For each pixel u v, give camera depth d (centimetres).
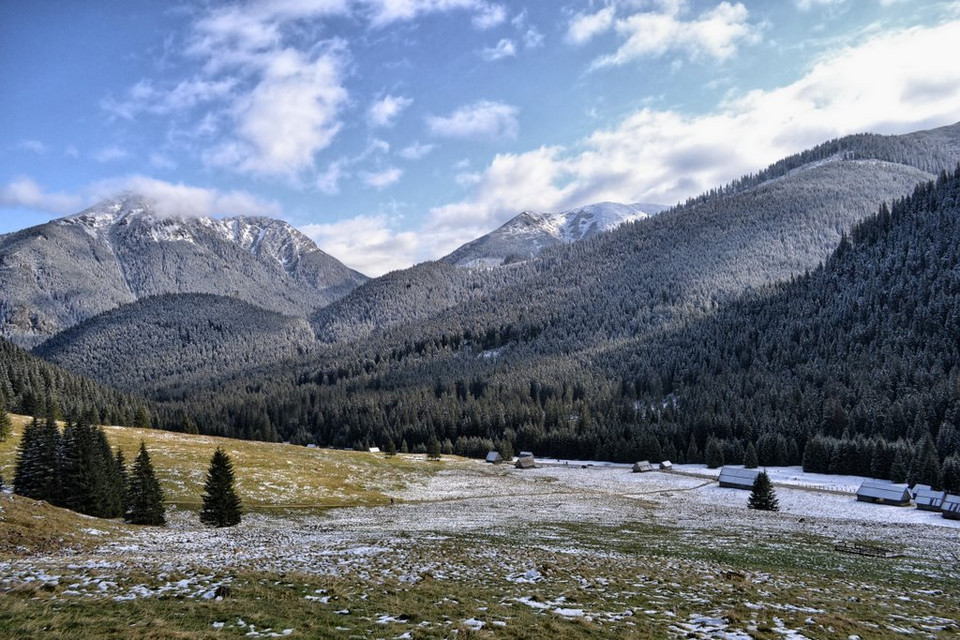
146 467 6166
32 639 1477
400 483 11319
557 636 1803
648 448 16000
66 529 4425
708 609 2316
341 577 2667
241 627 1742
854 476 12875
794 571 4003
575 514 7912
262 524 6638
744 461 14762
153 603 1953
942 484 10769
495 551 4041
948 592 3453
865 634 2045
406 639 1703
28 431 6284
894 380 16150
